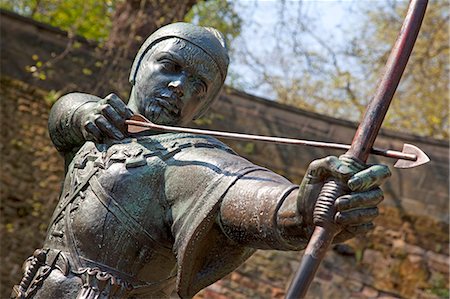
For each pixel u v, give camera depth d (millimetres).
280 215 2551
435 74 14148
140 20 11203
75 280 2898
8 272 10562
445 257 10867
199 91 3178
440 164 11109
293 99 13883
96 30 14625
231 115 11188
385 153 2398
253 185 2719
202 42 3188
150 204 2939
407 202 11039
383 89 2492
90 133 3096
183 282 2857
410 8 2631
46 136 10984
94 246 2924
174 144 3021
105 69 11125
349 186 2307
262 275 10547
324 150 11227
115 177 2967
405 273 10789
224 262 2904
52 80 11070
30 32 11133
